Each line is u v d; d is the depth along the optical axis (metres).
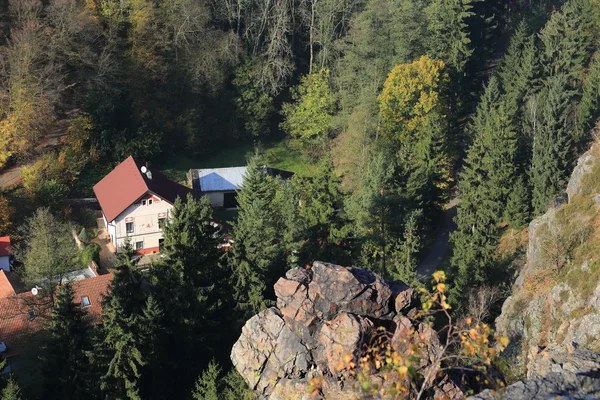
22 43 85.81
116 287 50.03
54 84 90.12
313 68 106.31
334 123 97.31
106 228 77.94
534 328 47.41
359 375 19.19
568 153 77.06
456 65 97.31
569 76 90.94
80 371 46.25
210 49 101.88
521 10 121.75
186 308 50.38
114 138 91.31
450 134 94.56
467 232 70.81
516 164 76.06
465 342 17.73
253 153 101.75
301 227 60.84
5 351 50.88
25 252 66.62
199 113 100.19
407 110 89.88
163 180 79.88
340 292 26.61
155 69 98.31
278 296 27.44
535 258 53.50
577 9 94.00
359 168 86.12
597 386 17.66
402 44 94.88
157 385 48.59
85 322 49.53
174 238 53.72
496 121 75.50
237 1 105.88
